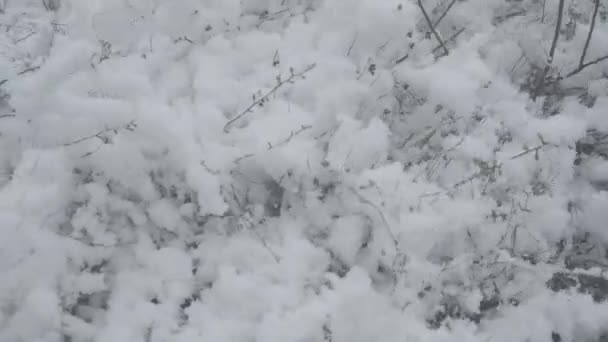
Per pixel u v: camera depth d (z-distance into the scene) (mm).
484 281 2607
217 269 2514
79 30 2947
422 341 2402
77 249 2445
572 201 2842
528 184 2799
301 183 2658
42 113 2652
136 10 3049
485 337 2473
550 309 2559
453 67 2994
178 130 2600
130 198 2594
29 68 2814
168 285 2463
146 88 2734
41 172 2520
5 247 2357
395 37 3066
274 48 3035
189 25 3084
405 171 2764
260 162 2674
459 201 2688
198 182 2531
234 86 2881
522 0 3363
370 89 2936
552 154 2852
